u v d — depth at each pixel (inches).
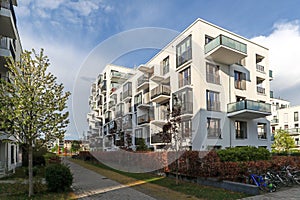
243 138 728.3
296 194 290.5
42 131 288.7
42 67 294.5
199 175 366.0
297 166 403.2
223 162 348.5
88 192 310.2
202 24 670.5
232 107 682.2
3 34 544.7
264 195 284.5
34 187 321.4
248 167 338.6
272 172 350.0
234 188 308.2
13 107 278.5
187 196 284.2
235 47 647.8
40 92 284.0
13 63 294.4
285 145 1176.8
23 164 705.6
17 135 301.3
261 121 797.9
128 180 406.3
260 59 874.8
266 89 854.5
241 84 765.3
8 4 501.0
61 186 310.2
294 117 1576.0
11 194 297.1
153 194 296.4
